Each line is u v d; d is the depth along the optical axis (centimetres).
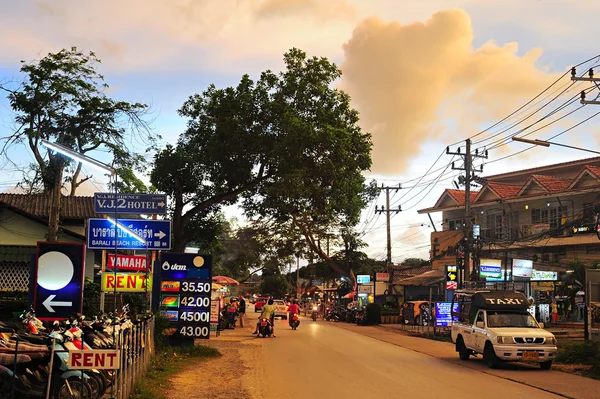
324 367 1727
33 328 1055
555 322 3712
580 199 3838
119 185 2612
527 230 4044
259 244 5325
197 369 1623
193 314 1991
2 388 866
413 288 4919
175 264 2002
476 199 4603
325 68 2728
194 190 2875
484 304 1897
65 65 2164
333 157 2591
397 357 2053
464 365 1841
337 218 3058
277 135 2656
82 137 2216
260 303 5950
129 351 1091
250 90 2720
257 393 1257
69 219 3222
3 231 2617
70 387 907
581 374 1648
